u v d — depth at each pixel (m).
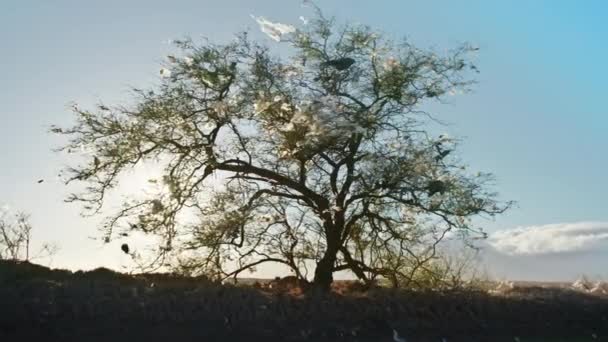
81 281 17.70
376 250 22.62
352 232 22.52
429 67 21.31
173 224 20.73
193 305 16.92
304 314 17.64
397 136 21.50
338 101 19.64
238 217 20.56
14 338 14.48
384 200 21.78
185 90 20.86
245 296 17.94
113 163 20.55
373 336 16.89
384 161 20.70
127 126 20.78
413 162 20.55
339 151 21.20
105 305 16.25
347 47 20.94
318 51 20.75
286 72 21.02
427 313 18.50
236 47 20.98
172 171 20.83
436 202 21.19
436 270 23.45
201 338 15.55
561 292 22.31
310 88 20.98
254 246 21.25
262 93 19.78
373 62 21.17
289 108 19.83
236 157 21.50
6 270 18.00
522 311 19.50
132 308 16.36
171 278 20.12
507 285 23.53
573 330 18.64
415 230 22.38
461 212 21.30
